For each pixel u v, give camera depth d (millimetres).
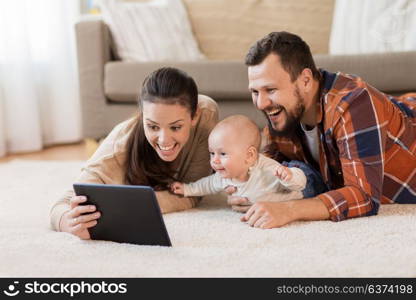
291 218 1762
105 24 3627
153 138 1833
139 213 1595
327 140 1923
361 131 1821
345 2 3643
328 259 1471
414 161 2004
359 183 1812
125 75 3438
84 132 3602
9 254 1574
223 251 1548
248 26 3992
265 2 4000
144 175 1993
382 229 1702
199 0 4035
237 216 1929
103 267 1456
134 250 1582
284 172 1826
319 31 3889
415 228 1714
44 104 4496
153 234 1612
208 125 2074
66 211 1802
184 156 2066
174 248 1585
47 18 4414
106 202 1621
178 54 3771
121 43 3688
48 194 2590
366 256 1488
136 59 3668
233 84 3320
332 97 1869
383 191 2051
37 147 4301
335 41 3666
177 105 1767
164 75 1788
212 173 2199
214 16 4000
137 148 1947
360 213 1814
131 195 1576
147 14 3791
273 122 1904
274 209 1763
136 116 2018
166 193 2031
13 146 4230
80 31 3529
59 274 1426
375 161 1824
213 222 1842
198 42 4016
